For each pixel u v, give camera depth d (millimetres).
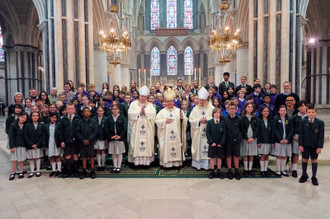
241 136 5047
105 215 3531
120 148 5512
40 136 5270
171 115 5773
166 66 32875
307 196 4137
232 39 10570
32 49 19984
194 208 3711
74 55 10305
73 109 5254
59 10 9906
